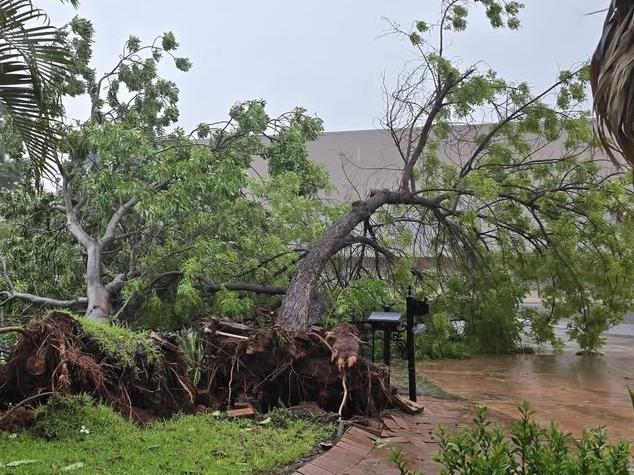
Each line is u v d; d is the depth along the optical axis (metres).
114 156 8.38
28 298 8.58
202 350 6.05
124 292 8.04
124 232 9.44
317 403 5.50
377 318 6.64
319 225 9.01
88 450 3.92
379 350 10.13
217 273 8.48
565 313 10.90
